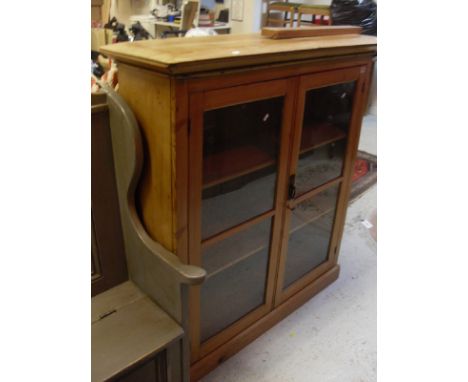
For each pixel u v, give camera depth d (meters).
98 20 4.11
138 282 1.29
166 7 4.00
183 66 0.91
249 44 1.20
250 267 1.55
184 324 1.16
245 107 1.16
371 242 2.40
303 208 1.65
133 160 1.09
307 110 1.40
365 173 3.24
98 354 1.05
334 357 1.62
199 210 1.17
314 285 1.92
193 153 1.06
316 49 1.23
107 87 1.15
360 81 1.54
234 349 1.60
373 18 3.53
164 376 1.16
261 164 1.31
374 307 1.89
